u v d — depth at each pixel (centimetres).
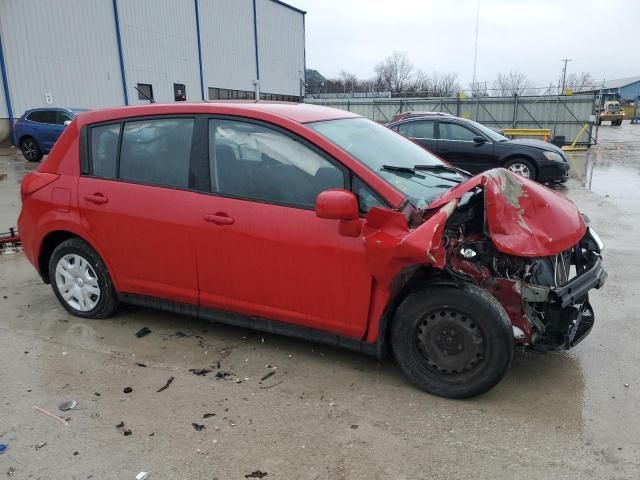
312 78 7544
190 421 303
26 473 262
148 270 400
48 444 284
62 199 425
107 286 427
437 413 310
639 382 341
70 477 260
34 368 364
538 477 257
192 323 436
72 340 407
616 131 3991
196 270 378
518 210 324
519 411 311
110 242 409
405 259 288
